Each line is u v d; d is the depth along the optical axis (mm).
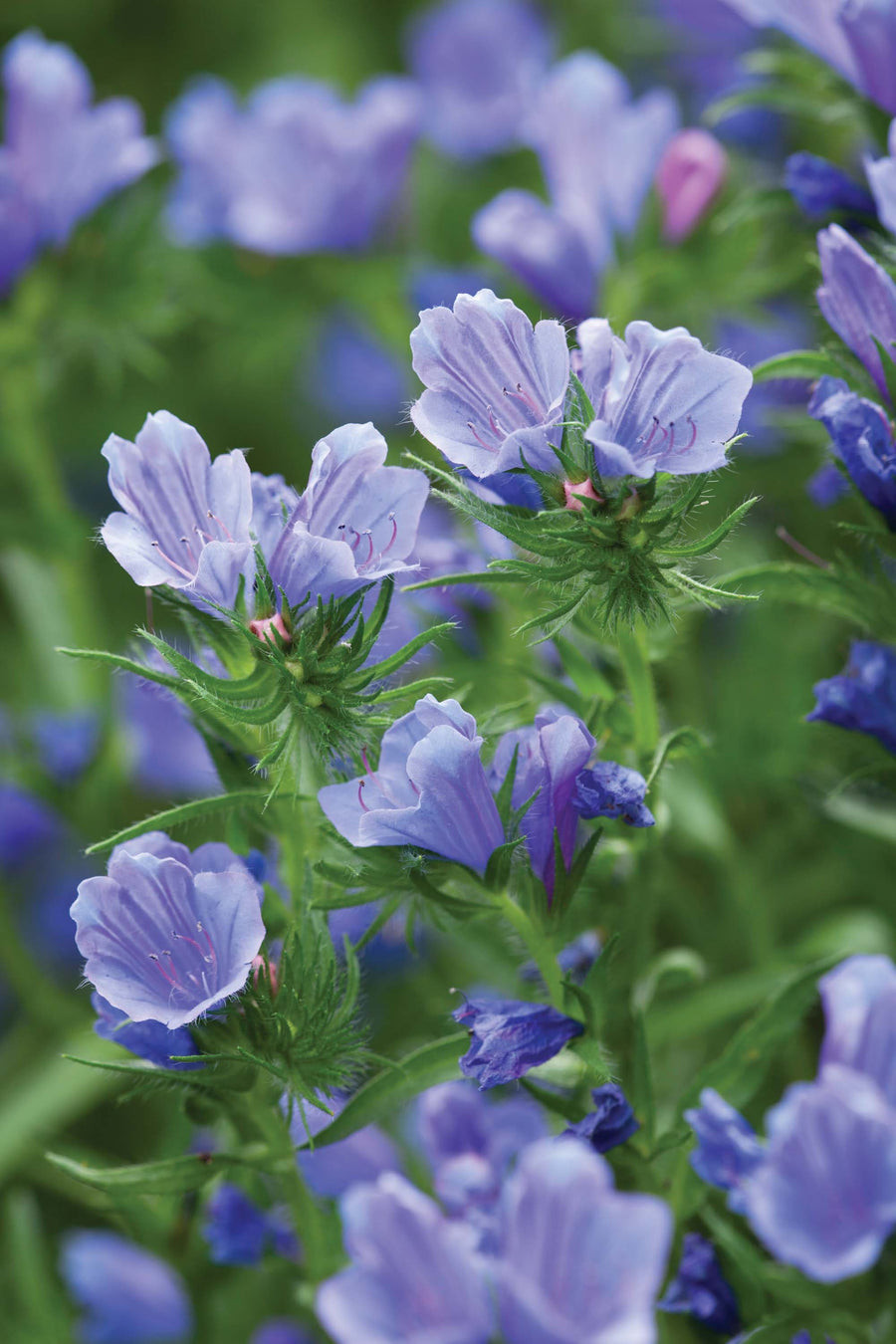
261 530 504
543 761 498
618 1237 452
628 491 494
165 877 484
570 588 502
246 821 518
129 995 484
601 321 491
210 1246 566
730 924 632
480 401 493
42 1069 667
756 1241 552
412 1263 458
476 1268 456
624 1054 533
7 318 658
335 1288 457
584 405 492
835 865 641
